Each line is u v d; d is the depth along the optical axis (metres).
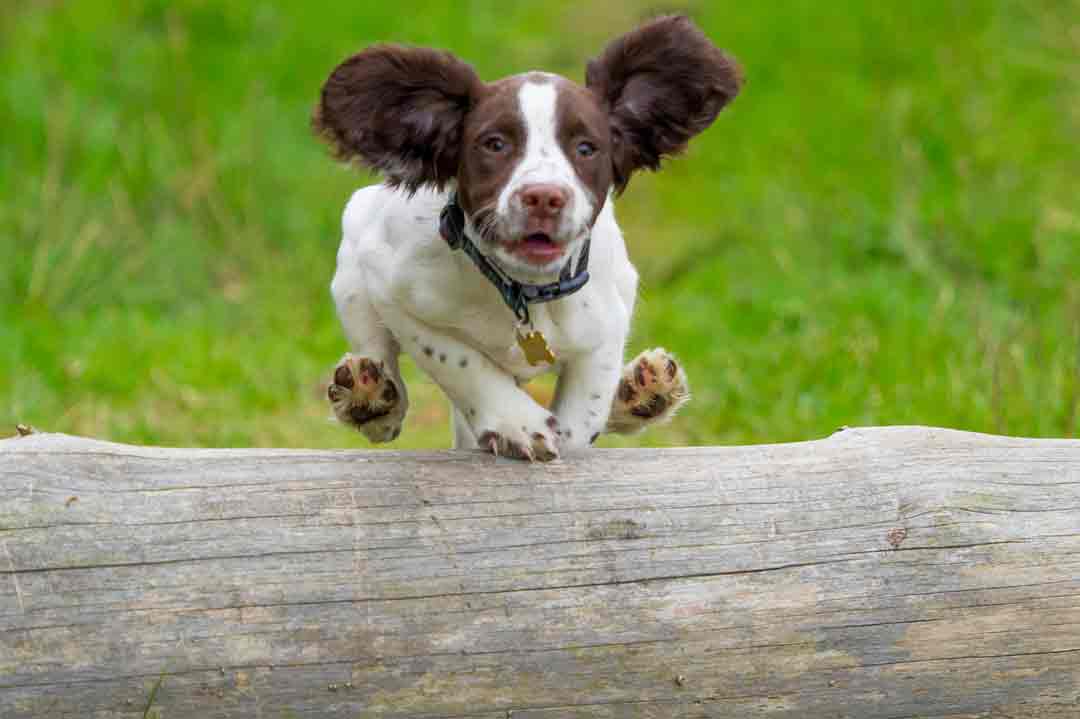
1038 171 15.42
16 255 14.05
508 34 20.02
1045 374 10.20
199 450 5.55
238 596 5.20
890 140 16.50
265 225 15.20
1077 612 5.56
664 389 6.98
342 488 5.46
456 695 5.25
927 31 19.03
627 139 6.12
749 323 13.08
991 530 5.64
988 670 5.51
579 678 5.32
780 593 5.47
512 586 5.37
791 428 10.53
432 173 5.98
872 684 5.46
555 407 6.59
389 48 5.81
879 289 13.15
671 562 5.48
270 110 17.08
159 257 14.54
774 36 19.64
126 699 5.07
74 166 15.39
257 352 12.75
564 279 5.98
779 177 16.53
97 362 12.20
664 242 15.84
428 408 11.70
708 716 5.40
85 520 5.23
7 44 17.47
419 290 6.16
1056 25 18.00
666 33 6.02
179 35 18.30
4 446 5.39
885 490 5.68
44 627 5.07
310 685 5.18
